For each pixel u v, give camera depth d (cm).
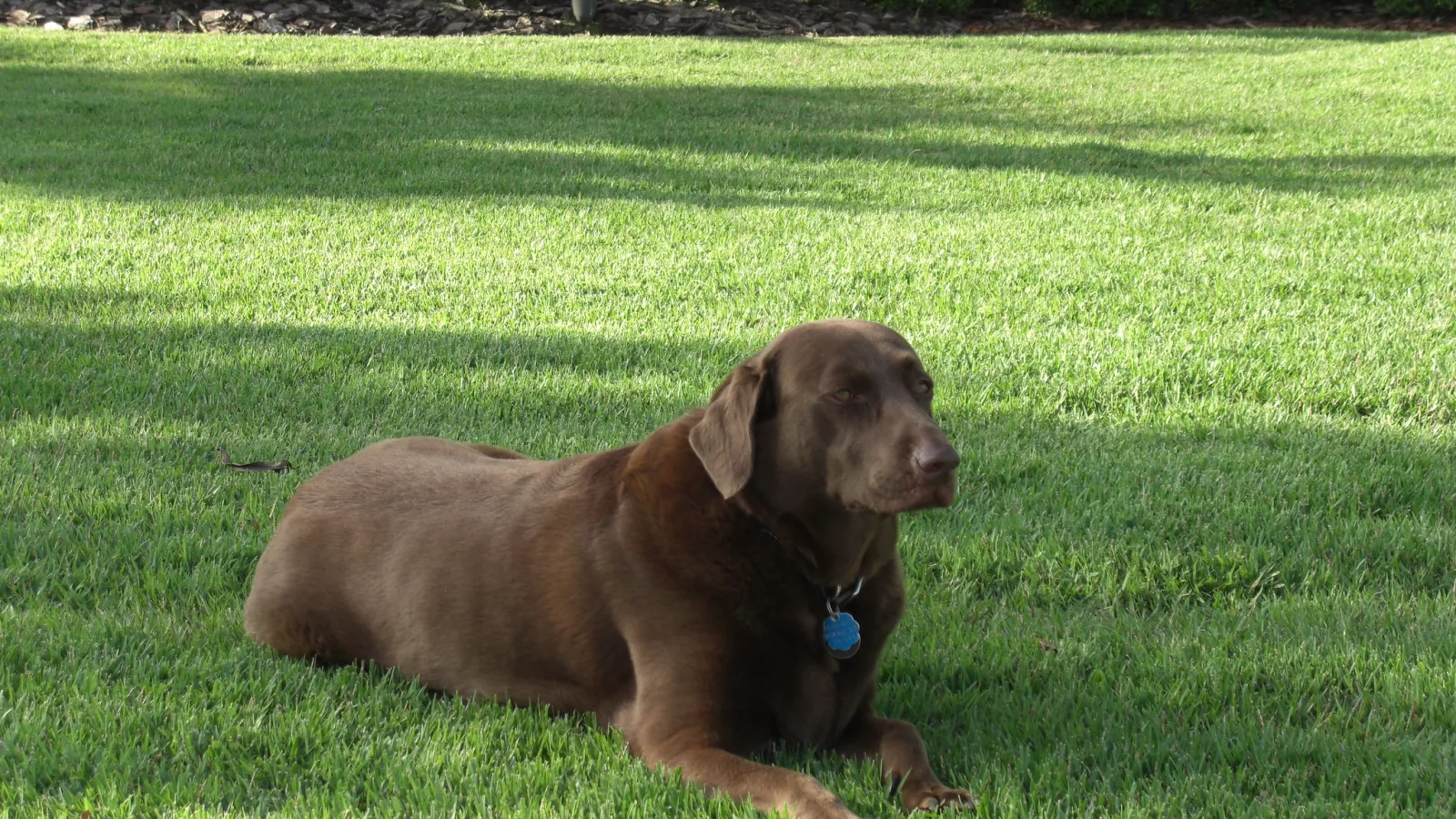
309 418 650
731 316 832
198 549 483
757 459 341
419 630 388
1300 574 491
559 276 926
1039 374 721
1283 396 693
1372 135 1517
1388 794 321
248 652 402
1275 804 321
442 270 941
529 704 373
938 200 1209
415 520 401
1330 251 998
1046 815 308
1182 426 657
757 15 2658
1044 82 1952
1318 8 2880
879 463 317
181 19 2308
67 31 2180
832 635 345
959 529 526
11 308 820
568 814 304
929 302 866
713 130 1533
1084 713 375
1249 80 1948
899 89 1880
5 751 327
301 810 306
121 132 1437
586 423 645
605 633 355
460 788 321
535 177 1270
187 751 334
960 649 423
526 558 371
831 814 286
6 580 449
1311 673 401
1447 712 372
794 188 1257
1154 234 1066
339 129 1480
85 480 546
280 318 818
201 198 1160
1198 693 390
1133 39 2439
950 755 353
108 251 968
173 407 654
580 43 2233
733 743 342
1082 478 580
